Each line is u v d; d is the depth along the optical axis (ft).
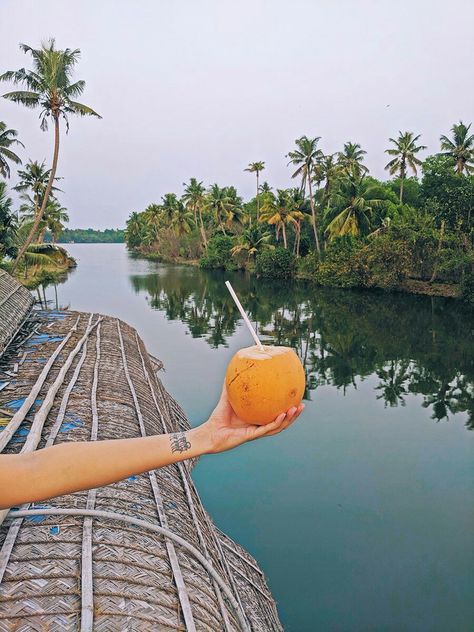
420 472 33.35
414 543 25.71
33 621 9.89
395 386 50.78
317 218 156.66
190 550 13.65
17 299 49.55
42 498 3.89
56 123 79.46
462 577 23.03
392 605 21.16
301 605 21.13
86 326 46.98
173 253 242.99
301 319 86.94
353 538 26.18
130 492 15.97
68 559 11.78
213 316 92.38
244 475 33.12
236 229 205.67
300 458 35.60
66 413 22.22
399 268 108.68
